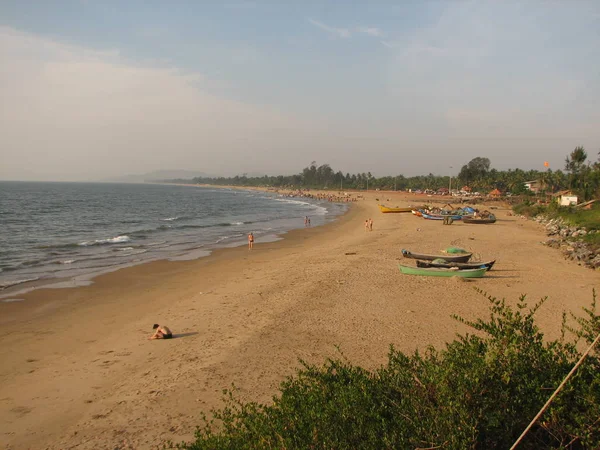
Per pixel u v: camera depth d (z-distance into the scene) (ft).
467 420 16.17
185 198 484.74
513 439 16.67
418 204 314.14
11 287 70.69
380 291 61.46
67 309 58.49
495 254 92.94
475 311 52.19
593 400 15.97
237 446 17.63
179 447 20.83
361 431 16.88
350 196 462.60
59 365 39.68
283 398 20.13
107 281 75.36
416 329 45.85
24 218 206.28
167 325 49.98
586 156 232.94
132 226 175.42
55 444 27.04
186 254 105.29
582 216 143.23
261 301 57.72
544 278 69.36
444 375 17.58
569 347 19.58
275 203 385.29
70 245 119.24
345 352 39.73
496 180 437.58
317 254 99.09
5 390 34.76
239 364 37.60
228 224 187.32
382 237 128.98
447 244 109.81
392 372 20.75
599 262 78.28
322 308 53.57
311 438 16.74
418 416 17.16
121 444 26.55
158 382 34.91
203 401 31.42
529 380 17.90
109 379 36.19
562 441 16.01
